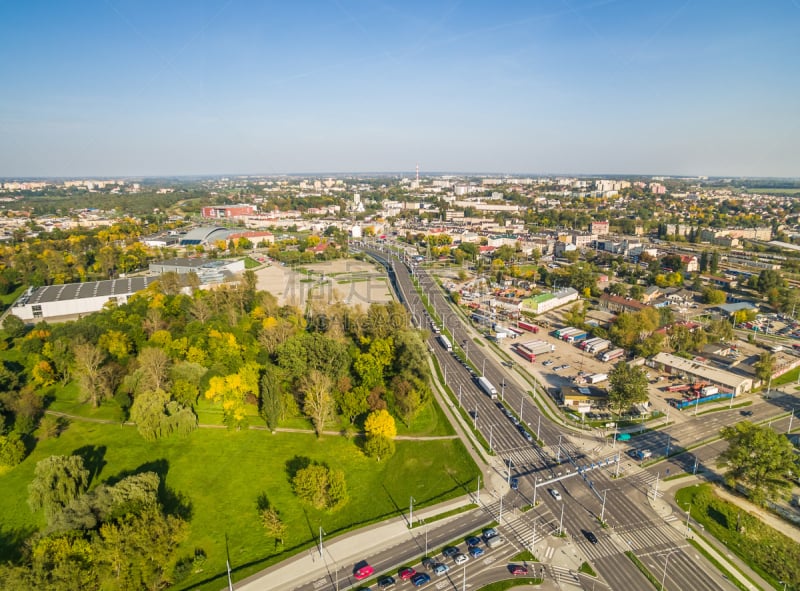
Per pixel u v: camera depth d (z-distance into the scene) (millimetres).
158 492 152875
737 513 151125
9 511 144500
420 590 122312
